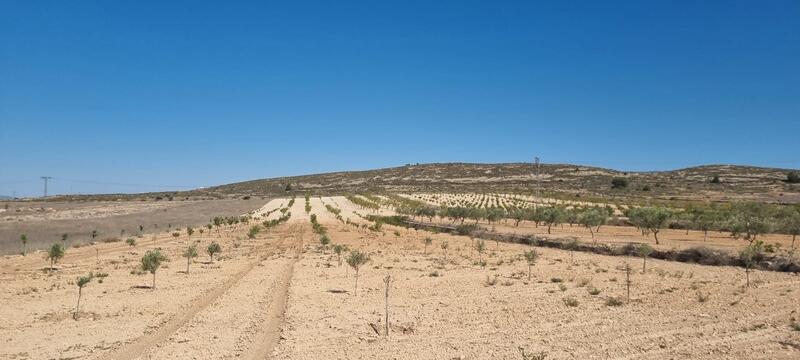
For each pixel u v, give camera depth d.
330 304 24.03
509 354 16.17
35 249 50.88
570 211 82.19
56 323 20.44
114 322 20.58
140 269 36.44
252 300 24.97
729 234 57.72
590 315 21.64
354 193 187.50
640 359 15.70
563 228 70.69
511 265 39.31
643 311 22.34
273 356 16.05
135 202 166.62
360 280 31.78
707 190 144.25
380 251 50.12
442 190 180.00
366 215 108.06
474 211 85.00
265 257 44.44
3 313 22.17
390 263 40.62
